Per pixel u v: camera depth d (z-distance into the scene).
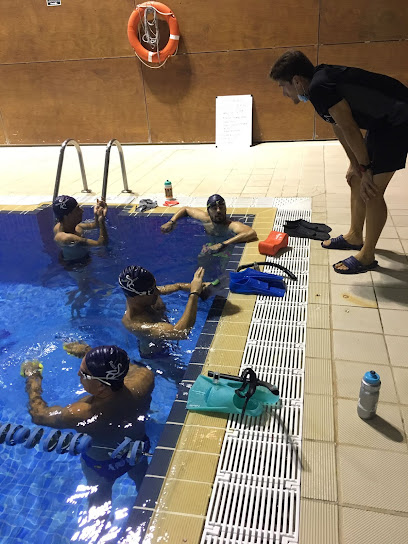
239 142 8.59
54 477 1.96
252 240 4.18
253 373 2.09
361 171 3.10
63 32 8.45
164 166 7.31
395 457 1.87
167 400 2.32
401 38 7.52
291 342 2.65
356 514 1.65
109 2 8.09
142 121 8.98
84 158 8.21
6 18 8.48
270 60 8.09
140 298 2.88
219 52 8.18
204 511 1.68
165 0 7.95
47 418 2.26
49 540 1.70
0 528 1.75
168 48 8.12
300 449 1.92
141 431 2.11
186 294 3.36
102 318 3.24
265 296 3.21
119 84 8.73
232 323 2.88
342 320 2.86
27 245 4.54
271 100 8.40
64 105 9.10
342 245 3.85
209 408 2.14
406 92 2.88
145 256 4.16
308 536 1.58
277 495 1.73
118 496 1.84
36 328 3.16
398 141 2.96
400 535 1.57
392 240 3.99
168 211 5.10
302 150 7.96
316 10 7.58
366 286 3.25
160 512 1.69
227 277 3.54
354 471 1.81
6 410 2.38
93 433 2.12
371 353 2.52
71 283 3.79
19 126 9.45
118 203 5.48
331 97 2.89
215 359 2.54
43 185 6.46
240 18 7.87
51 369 2.70
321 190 5.57
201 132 8.87
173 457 1.91
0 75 9.02
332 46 7.80
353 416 2.08
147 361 2.64
